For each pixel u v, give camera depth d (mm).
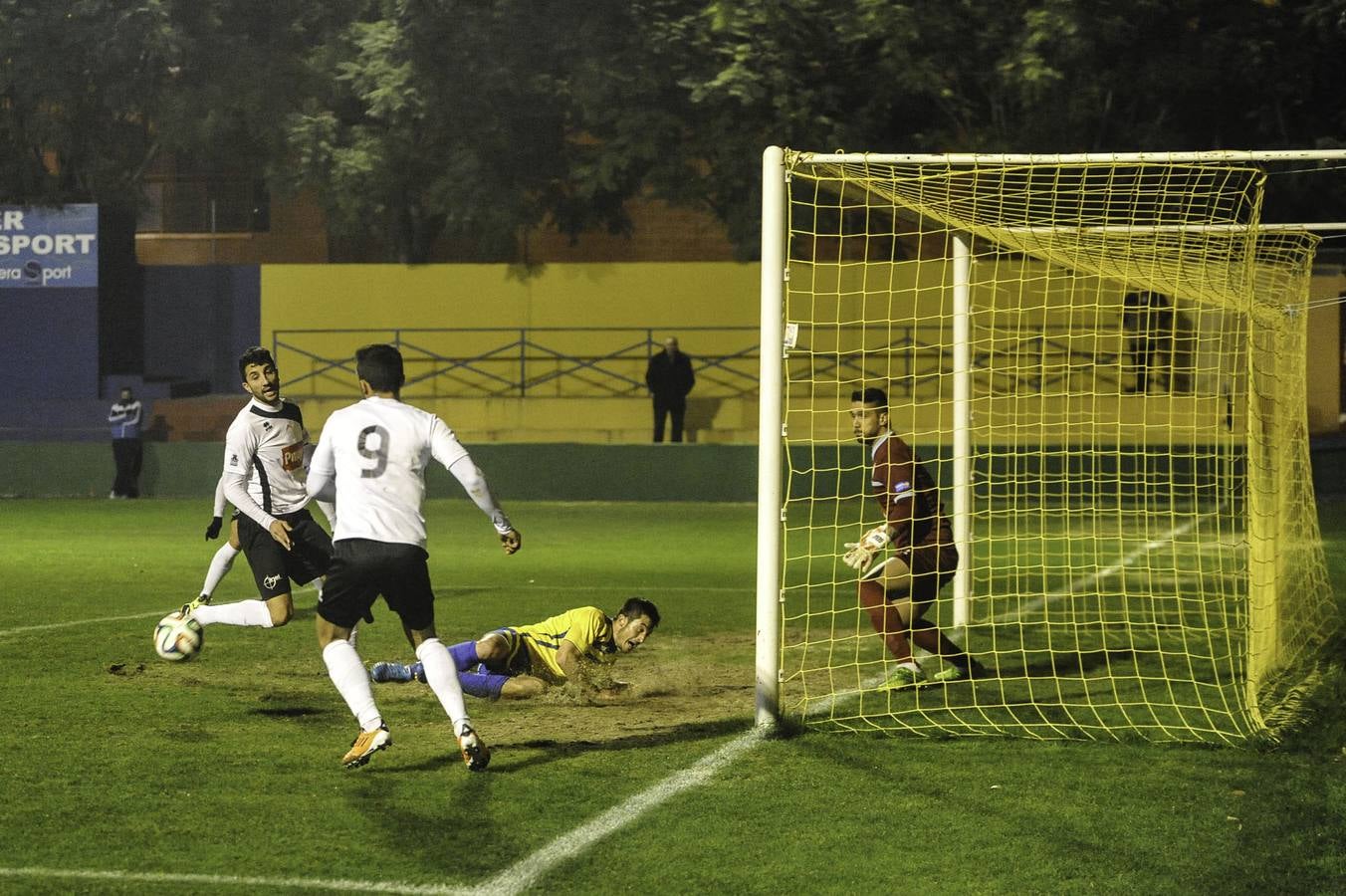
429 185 75812
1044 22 63219
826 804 15711
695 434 76125
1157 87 66250
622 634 21703
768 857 13914
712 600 33469
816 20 65500
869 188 21984
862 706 21375
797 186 67812
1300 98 67750
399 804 15602
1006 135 67312
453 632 28469
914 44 65500
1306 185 68938
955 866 13680
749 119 66938
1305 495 33281
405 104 68375
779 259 19547
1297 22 66812
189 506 60219
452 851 14016
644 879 13266
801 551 46688
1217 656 26094
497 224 73938
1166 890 13102
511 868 13523
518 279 79125
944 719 20438
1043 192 26094
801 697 22141
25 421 79625
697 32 65812
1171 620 30984
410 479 16844
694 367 78188
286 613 22422
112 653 25422
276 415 22344
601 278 78812
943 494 58438
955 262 29156
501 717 20406
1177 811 15539
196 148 78188
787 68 65250
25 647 26062
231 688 22312
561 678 21359
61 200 80312
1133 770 17344
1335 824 15102
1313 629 28797
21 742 18516
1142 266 28250
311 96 74562
